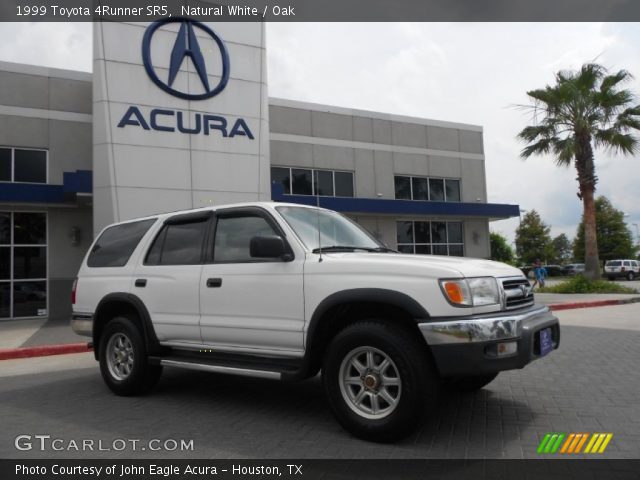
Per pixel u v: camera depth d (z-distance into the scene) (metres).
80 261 16.69
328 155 21.42
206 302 5.37
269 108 20.34
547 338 4.63
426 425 4.71
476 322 4.00
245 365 5.05
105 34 15.06
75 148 16.77
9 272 15.80
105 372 6.33
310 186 21.11
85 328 6.61
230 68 16.53
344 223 5.79
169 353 5.93
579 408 5.21
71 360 9.30
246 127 16.55
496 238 57.81
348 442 4.34
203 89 16.05
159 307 5.79
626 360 7.65
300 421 4.96
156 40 15.63
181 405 5.66
